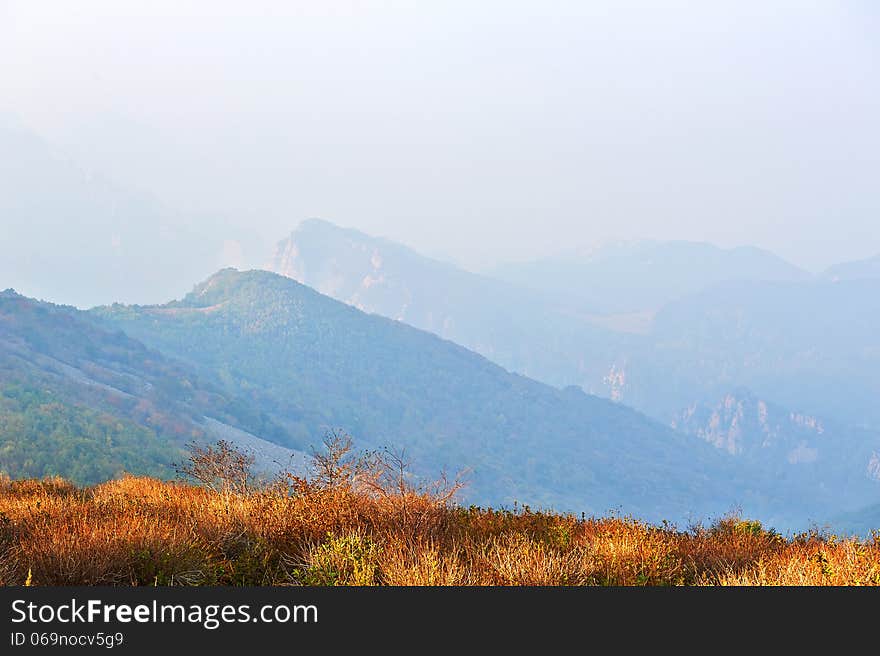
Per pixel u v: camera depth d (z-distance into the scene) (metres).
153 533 6.76
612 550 7.22
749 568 7.47
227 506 8.35
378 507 8.23
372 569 6.46
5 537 7.11
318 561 6.61
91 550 6.33
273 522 7.82
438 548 6.91
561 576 6.60
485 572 6.62
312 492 8.22
